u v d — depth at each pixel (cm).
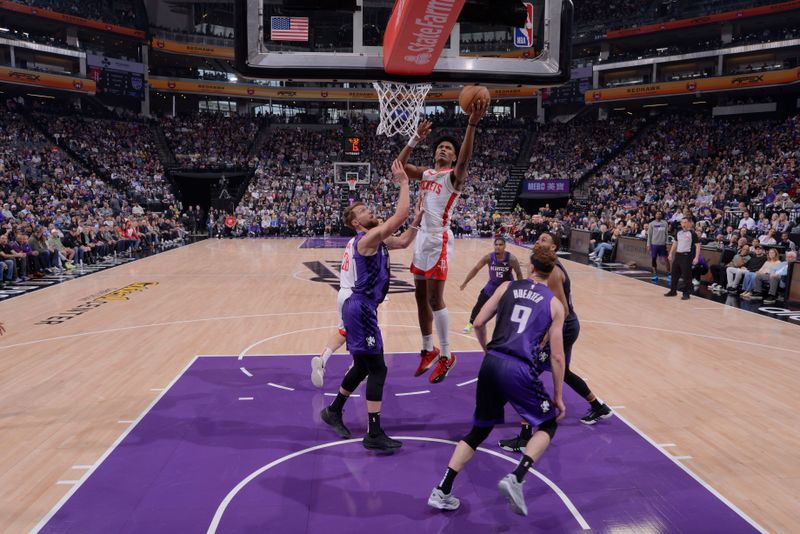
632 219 2009
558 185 3036
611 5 3675
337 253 1992
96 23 3231
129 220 2045
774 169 2388
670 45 3684
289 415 521
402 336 824
